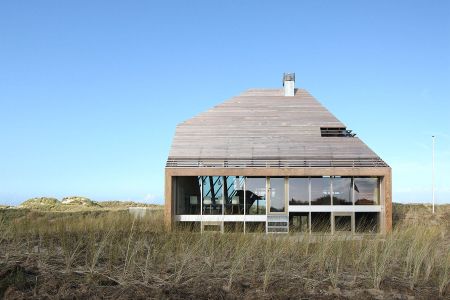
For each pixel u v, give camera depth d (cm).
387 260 1348
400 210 3503
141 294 1034
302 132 3166
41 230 1811
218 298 1040
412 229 2006
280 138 3122
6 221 2103
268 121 3241
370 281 1203
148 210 3341
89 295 1027
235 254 1398
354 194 2919
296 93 3431
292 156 2997
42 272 1168
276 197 2916
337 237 1659
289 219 2905
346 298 1073
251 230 2886
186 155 3012
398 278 1246
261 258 1396
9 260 1262
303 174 2888
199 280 1161
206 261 1292
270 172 2897
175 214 2906
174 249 1495
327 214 2905
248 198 2919
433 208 3503
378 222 2894
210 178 2933
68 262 1219
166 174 2884
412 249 1422
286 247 1509
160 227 2467
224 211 2905
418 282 1218
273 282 1169
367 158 2955
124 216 2727
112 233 1723
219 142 3105
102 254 1367
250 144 3081
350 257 1455
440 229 2247
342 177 2927
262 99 3378
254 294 1080
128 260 1304
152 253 1394
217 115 3291
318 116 3272
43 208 4091
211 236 1622
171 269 1254
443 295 1126
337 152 3008
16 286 1055
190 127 3222
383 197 2867
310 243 1605
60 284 1084
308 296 1081
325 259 1371
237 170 2906
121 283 1109
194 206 2920
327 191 2920
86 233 1775
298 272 1275
